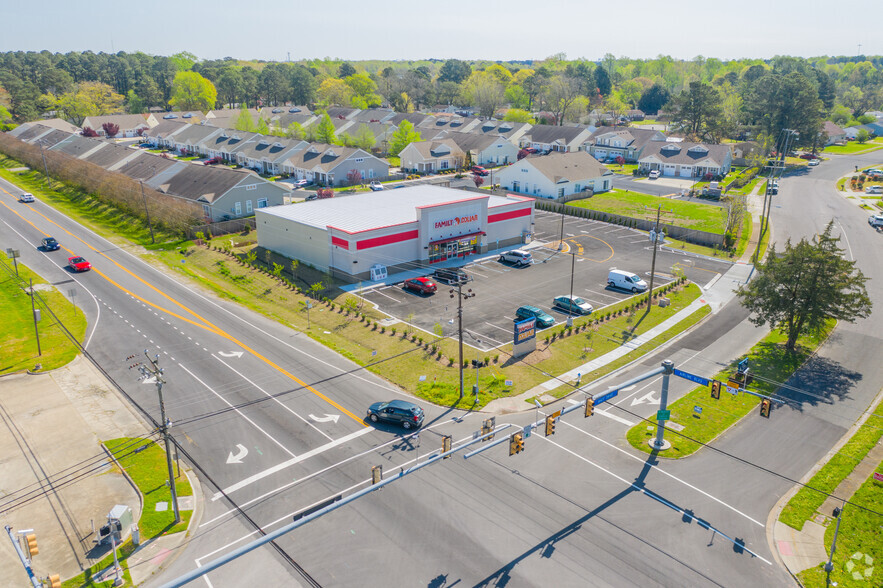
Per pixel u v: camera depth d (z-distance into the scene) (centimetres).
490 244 7738
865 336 5288
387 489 3381
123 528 3058
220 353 5050
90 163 10981
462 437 3856
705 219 9044
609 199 10569
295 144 12700
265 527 3100
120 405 4291
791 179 12119
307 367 4806
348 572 2802
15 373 4728
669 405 4247
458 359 4847
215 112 19125
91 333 5428
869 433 3881
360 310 5806
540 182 10569
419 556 2894
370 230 6556
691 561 2862
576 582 2733
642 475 3497
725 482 3434
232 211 8700
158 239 8200
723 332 5428
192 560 2895
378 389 4469
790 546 2961
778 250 7681
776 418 4069
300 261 7194
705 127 14912
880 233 8294
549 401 4297
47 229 8600
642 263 7281
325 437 3875
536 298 6150
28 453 3756
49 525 3147
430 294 6259
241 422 4047
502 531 3058
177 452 3622
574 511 3203
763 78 16462
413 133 14425
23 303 6059
